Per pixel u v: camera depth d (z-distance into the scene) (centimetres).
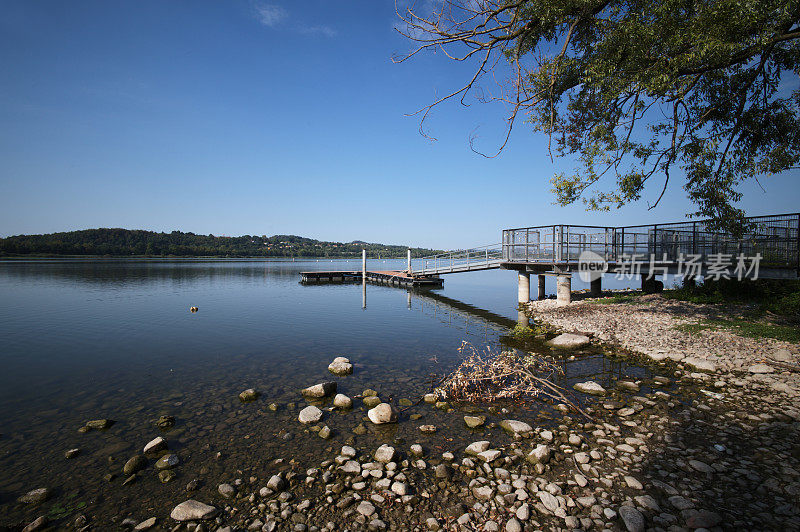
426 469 478
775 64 867
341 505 405
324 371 928
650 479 438
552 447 525
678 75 720
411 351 1116
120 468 500
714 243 1509
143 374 915
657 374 842
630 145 860
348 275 4406
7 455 536
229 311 1938
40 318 1716
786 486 407
